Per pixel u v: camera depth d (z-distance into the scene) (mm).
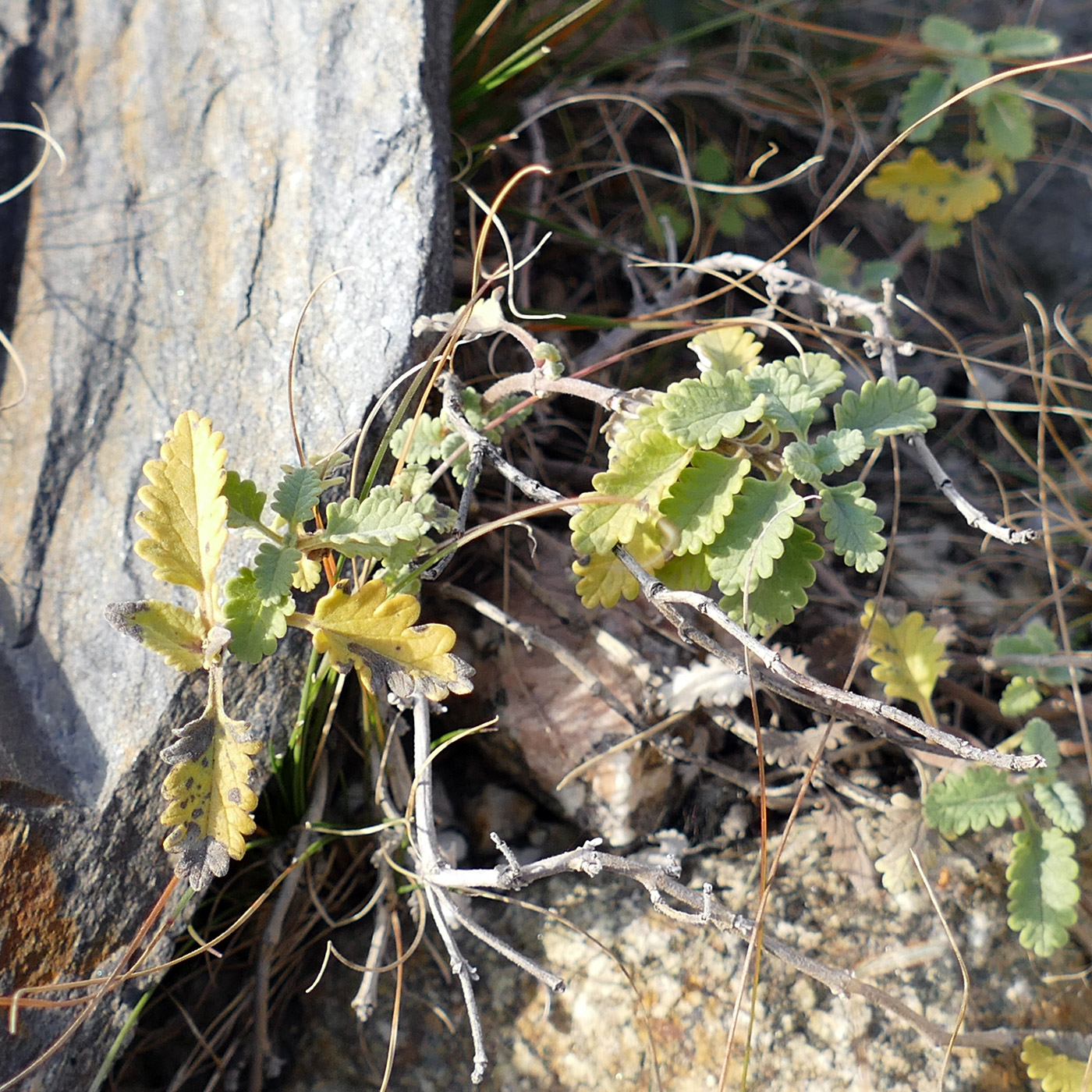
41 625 209
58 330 232
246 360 223
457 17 264
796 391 199
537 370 210
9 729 198
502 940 214
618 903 216
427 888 196
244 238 232
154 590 208
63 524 217
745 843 222
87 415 224
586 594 200
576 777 222
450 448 209
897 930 212
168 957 194
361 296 221
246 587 180
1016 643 229
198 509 179
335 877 224
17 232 244
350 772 227
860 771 227
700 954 209
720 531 191
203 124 243
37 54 253
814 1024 205
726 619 183
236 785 173
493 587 235
